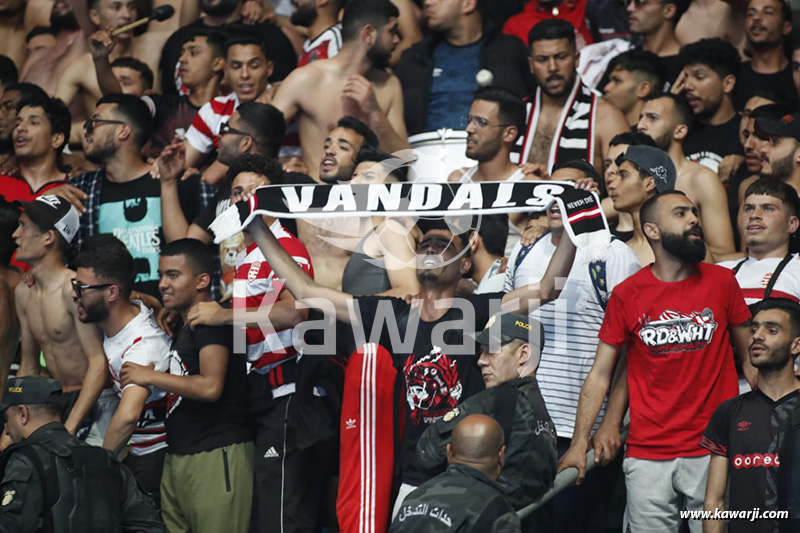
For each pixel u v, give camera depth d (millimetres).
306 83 25391
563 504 19859
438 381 18047
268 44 28297
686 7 27875
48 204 21797
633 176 20547
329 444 19000
